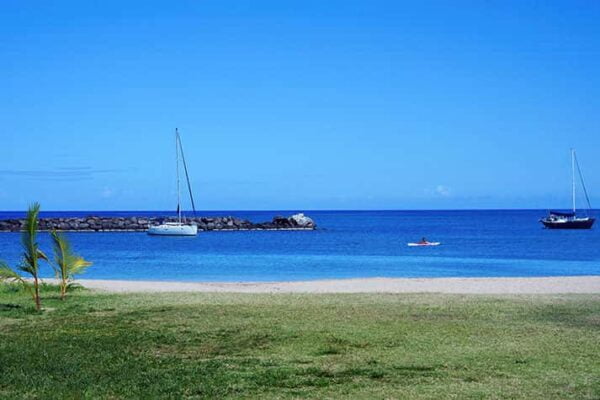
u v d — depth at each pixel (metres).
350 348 14.95
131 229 122.31
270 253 67.50
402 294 26.17
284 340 15.87
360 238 99.06
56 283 31.77
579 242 84.38
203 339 16.06
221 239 96.75
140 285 32.56
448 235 107.00
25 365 13.17
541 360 13.62
